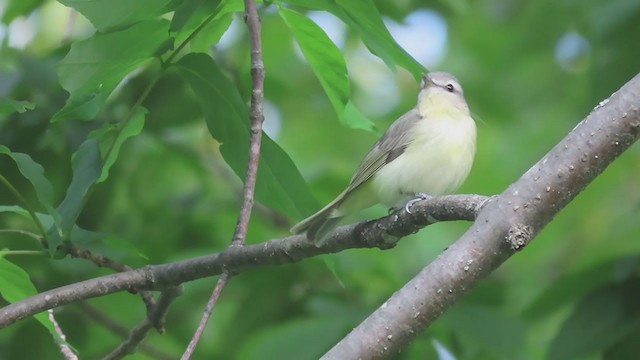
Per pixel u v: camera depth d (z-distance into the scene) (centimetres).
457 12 1577
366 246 757
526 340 1027
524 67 1853
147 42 799
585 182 593
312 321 1043
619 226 1488
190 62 824
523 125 1803
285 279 1232
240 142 847
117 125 823
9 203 1147
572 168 589
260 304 1238
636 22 1304
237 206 1373
